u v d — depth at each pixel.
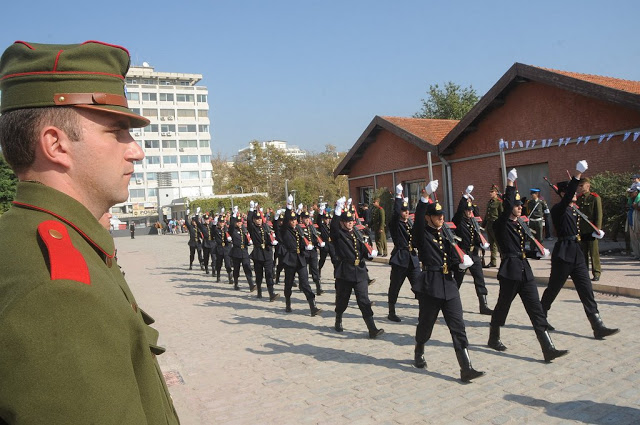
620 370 5.32
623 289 8.62
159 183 73.50
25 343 0.90
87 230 1.19
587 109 14.82
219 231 14.62
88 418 0.91
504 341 6.69
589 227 9.21
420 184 22.38
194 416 4.85
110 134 1.26
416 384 5.40
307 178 60.84
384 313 8.96
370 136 24.27
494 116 18.02
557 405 4.61
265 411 4.93
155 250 30.77
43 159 1.19
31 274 0.97
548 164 16.28
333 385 5.52
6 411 0.90
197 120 76.81
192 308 10.66
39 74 1.17
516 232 6.04
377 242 17.00
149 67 79.81
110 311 1.02
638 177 12.10
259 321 8.95
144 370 1.13
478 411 4.61
